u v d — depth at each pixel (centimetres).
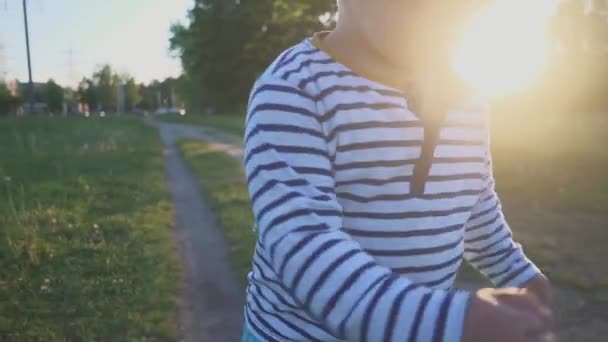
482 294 84
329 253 91
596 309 460
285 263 93
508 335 79
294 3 4381
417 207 115
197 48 5206
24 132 2845
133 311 482
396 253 115
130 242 701
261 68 4909
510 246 150
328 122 108
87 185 1106
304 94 107
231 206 934
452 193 121
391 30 108
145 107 11338
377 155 111
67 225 757
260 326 123
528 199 872
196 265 636
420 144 113
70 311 479
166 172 1535
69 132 2942
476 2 109
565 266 561
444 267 122
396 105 111
